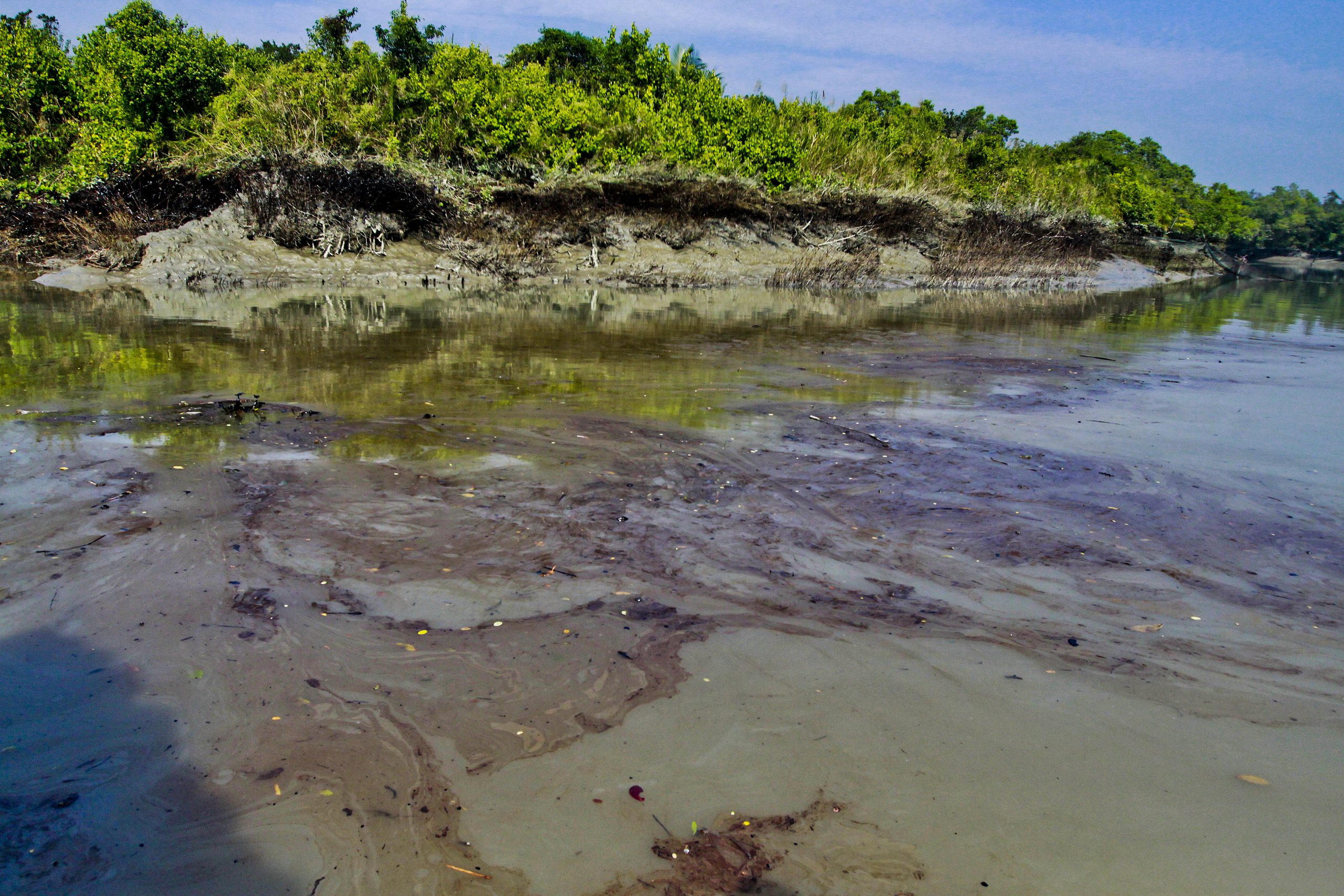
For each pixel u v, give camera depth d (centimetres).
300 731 305
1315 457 675
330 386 839
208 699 321
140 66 2120
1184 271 4256
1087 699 338
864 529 506
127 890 236
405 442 649
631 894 239
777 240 2698
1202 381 1020
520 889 240
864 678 348
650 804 274
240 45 2611
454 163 2348
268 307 1509
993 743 309
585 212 2367
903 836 263
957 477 608
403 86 2286
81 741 295
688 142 2628
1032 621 401
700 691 336
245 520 485
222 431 661
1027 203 3306
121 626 367
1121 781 291
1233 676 359
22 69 2128
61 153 2075
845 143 3094
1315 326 1745
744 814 271
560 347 1130
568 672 346
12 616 371
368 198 2123
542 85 2533
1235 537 505
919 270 2788
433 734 306
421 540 467
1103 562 467
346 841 256
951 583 439
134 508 495
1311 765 302
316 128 2078
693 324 1439
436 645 363
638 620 389
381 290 1895
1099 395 920
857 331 1426
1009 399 883
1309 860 258
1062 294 2583
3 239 1972
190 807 268
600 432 694
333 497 526
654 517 512
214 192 2077
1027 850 259
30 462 569
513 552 455
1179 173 7206
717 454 645
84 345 1027
